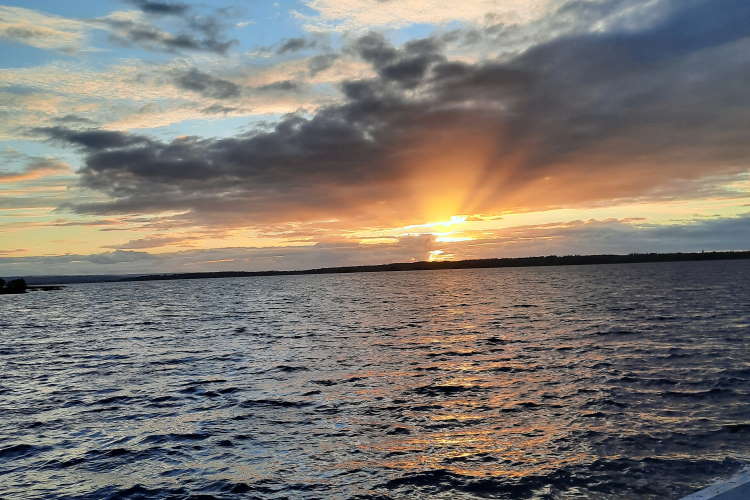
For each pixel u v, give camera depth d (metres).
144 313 71.62
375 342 32.03
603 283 110.25
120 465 12.21
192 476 11.41
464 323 41.97
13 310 92.25
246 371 23.41
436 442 12.96
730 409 14.62
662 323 35.88
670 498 9.53
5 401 19.16
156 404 17.78
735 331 30.66
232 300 103.56
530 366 21.97
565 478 10.53
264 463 12.02
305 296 109.62
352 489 10.45
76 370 25.73
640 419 14.05
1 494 10.81
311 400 17.45
